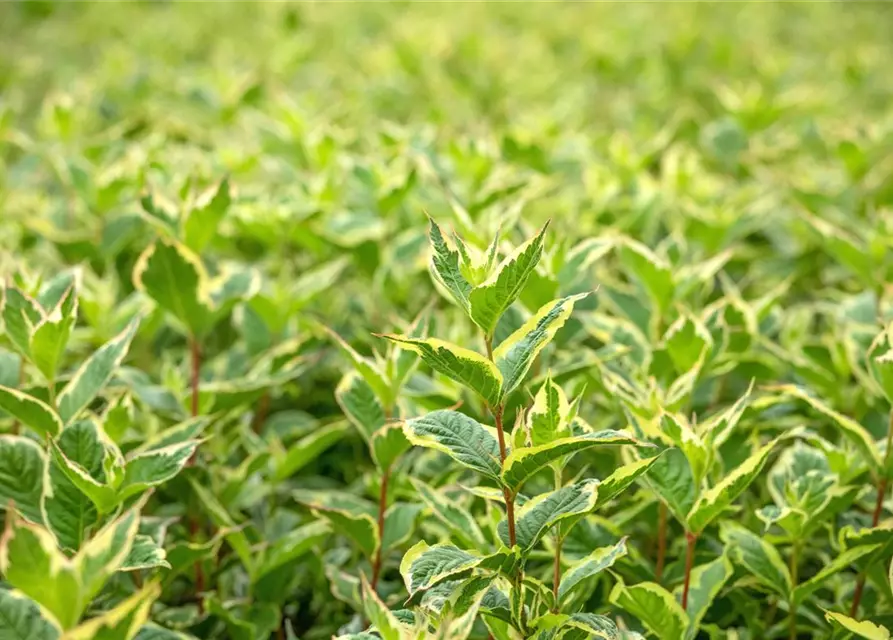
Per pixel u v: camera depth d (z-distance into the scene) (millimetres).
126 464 1193
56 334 1245
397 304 1773
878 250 1589
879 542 1248
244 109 2646
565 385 1445
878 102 3057
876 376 1274
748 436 1443
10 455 1191
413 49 3111
